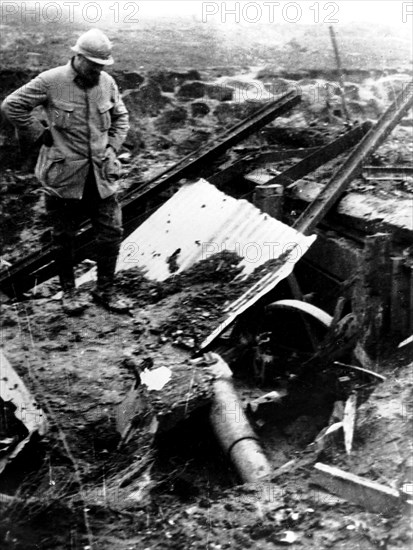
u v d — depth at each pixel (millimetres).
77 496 3996
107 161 5875
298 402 4766
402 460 3773
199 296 5637
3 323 6008
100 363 5281
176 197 7000
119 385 5039
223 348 5191
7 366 4555
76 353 5430
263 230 5871
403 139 8438
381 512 3539
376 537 3383
